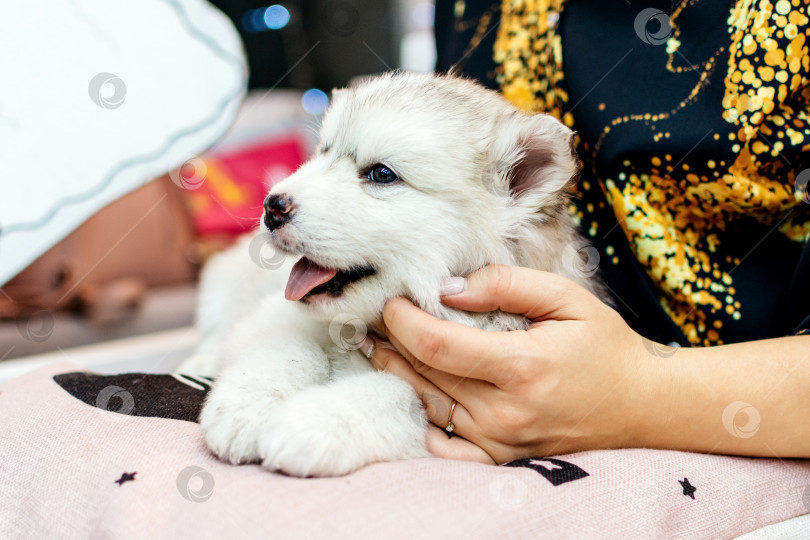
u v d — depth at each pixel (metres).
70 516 0.34
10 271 0.49
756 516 0.37
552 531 0.33
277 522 0.32
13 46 0.50
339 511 0.32
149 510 0.33
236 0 0.94
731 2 0.45
